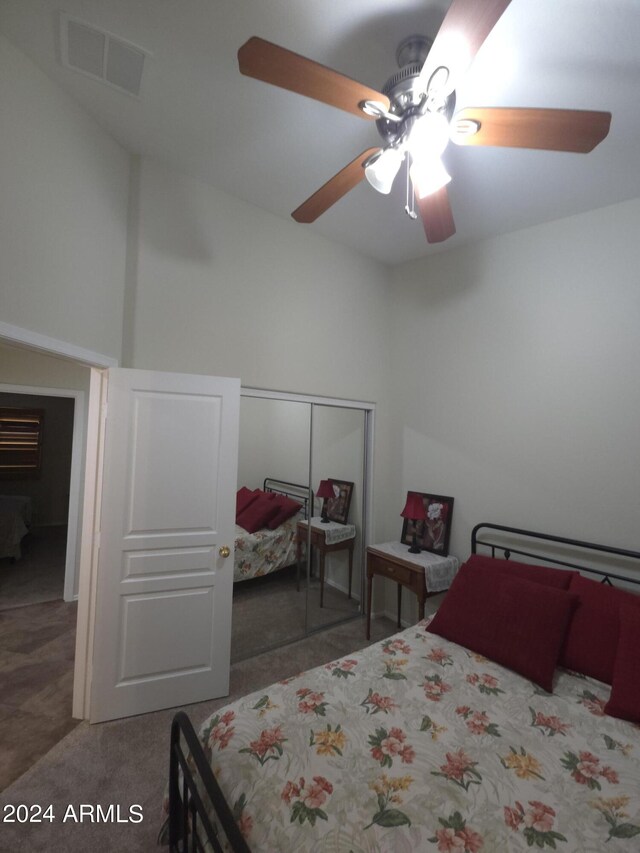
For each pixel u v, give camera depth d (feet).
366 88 3.63
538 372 8.07
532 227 8.30
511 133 3.95
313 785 3.46
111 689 6.53
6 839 4.65
